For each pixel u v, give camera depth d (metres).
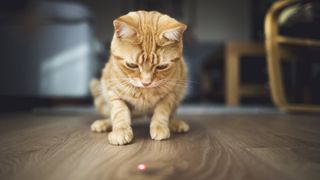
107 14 1.80
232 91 1.03
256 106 1.02
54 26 1.01
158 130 0.38
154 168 0.25
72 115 0.74
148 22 0.39
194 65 1.72
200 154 0.30
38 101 1.05
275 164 0.26
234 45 1.00
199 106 1.03
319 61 0.91
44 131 0.46
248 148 0.33
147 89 0.40
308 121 0.60
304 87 0.93
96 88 0.53
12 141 0.37
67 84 1.03
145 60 0.37
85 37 1.02
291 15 0.76
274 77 0.76
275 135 0.42
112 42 0.41
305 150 0.32
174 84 0.42
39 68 1.02
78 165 0.26
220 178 0.22
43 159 0.28
